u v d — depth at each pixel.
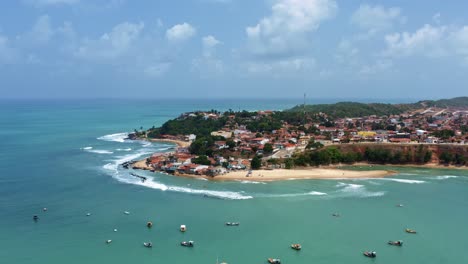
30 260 99.38
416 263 98.81
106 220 126.31
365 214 133.12
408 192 161.62
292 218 128.62
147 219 127.38
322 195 155.62
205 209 137.38
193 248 106.69
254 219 127.56
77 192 157.12
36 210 135.25
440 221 127.12
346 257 101.69
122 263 98.44
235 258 101.00
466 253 104.38
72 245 108.19
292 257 101.44
